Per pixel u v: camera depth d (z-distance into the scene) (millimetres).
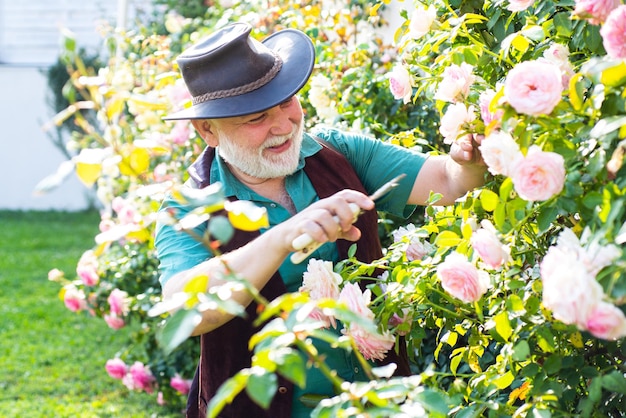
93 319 7137
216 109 2223
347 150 2521
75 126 12359
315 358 1544
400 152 2480
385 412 1558
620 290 1523
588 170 1705
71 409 5102
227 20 4398
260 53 2303
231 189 2381
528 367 1883
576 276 1470
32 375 5773
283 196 2408
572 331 1854
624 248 1596
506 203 1838
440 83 2107
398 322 2180
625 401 1915
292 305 1508
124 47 4926
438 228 2193
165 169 4281
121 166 1623
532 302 1864
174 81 4023
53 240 10258
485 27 2389
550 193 1662
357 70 3643
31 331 6785
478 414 1880
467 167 2299
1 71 12773
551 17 2178
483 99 1929
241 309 1487
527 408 1846
